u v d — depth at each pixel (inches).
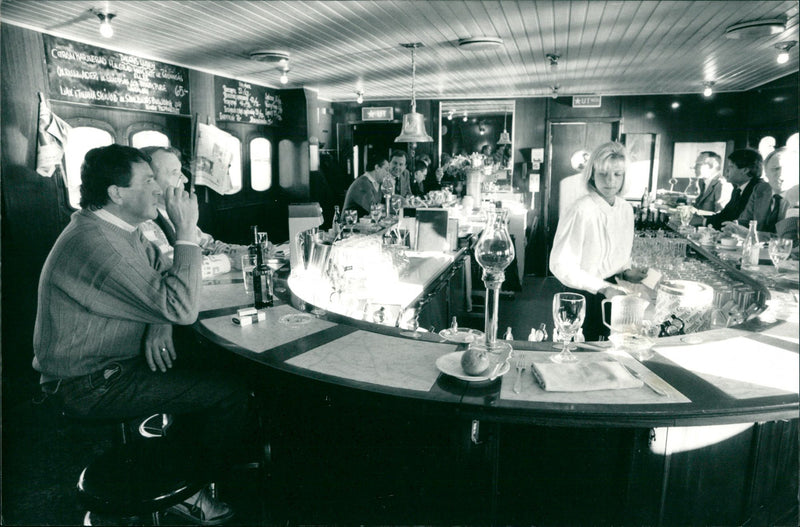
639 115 326.3
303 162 310.8
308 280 112.6
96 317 77.5
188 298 77.5
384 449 72.0
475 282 234.2
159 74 212.8
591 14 145.8
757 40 178.9
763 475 70.0
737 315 100.3
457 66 229.6
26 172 162.1
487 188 332.8
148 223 130.1
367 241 126.1
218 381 82.0
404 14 145.3
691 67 233.1
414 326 93.9
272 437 79.2
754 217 190.1
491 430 66.3
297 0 131.9
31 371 164.4
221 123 261.6
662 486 65.4
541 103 337.7
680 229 196.9
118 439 86.9
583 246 106.3
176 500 65.7
